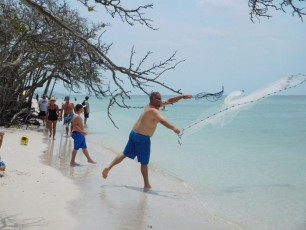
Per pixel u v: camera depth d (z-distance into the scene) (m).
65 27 4.25
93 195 7.02
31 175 8.09
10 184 7.09
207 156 13.16
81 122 10.16
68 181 7.97
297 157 13.09
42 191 6.89
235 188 8.38
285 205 7.07
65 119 16.30
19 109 19.66
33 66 15.23
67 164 10.14
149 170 10.34
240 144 16.81
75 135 10.12
